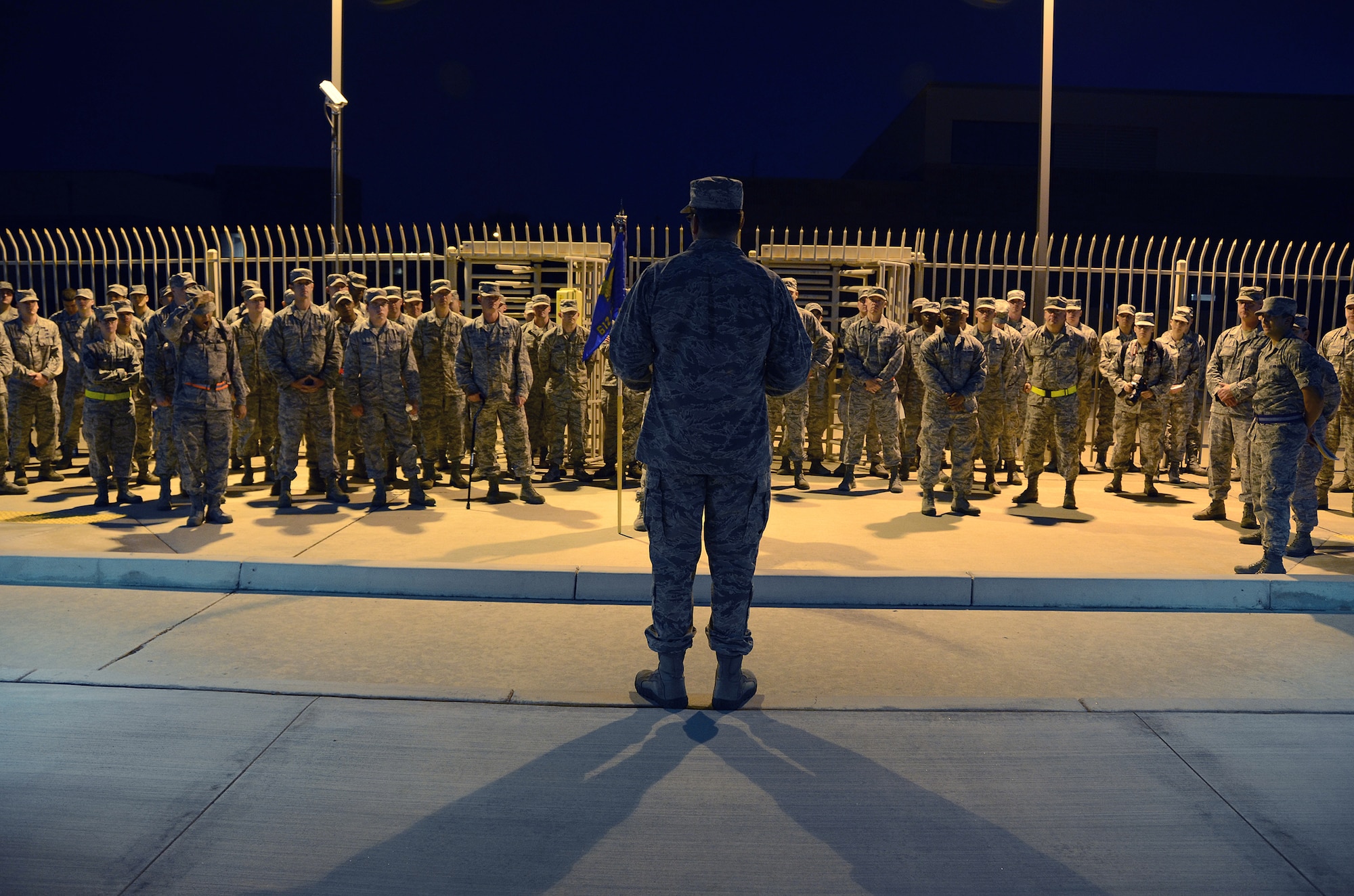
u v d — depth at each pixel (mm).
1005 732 4105
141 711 4234
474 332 9180
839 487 10414
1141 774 3717
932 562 6973
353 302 9734
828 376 12461
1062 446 9328
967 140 33969
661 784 3592
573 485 10828
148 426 10477
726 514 4301
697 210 4289
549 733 4055
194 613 5828
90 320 10828
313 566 6375
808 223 30547
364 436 8945
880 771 3719
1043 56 13633
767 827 3279
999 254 31219
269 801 3424
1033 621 5867
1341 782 3668
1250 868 3059
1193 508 9562
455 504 9375
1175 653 5270
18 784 3520
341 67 13727
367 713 4246
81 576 6465
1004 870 3027
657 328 4215
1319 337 12305
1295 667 5055
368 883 2906
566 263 13703
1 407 9469
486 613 5930
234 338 8320
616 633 5547
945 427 8867
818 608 6148
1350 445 9758
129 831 3199
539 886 2902
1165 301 30750
